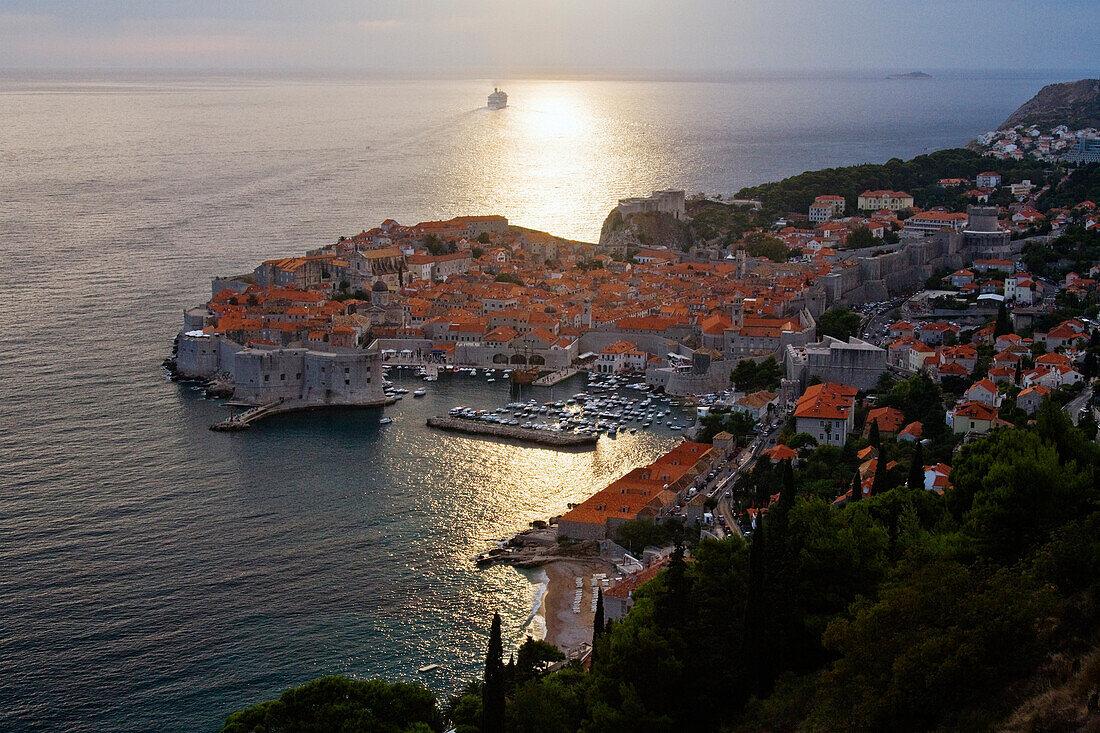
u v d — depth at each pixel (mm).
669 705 159125
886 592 140625
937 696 126000
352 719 169750
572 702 166750
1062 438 190750
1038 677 122312
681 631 165000
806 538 170375
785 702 150625
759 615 156875
